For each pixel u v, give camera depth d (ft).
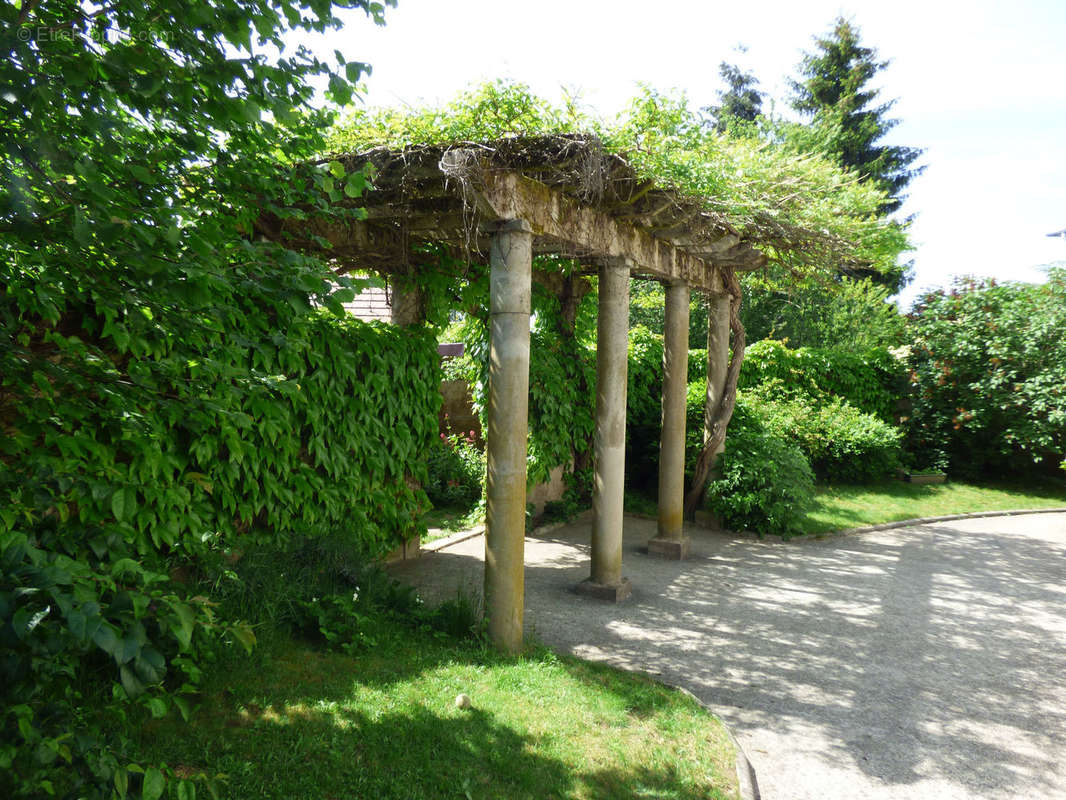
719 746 11.18
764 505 27.04
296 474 15.78
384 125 15.76
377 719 10.46
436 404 20.88
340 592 15.10
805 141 65.26
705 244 21.30
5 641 4.91
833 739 11.96
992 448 40.55
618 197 16.99
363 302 30.58
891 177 81.82
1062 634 17.53
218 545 13.83
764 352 38.75
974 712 13.15
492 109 15.51
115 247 6.68
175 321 8.50
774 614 18.38
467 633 14.62
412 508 20.52
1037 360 38.50
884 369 43.32
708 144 17.52
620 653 15.40
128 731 9.09
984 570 23.62
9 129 6.45
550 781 9.46
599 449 19.20
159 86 6.47
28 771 6.01
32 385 8.69
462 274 21.74
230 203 10.13
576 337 30.32
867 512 31.76
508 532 14.49
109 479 11.00
